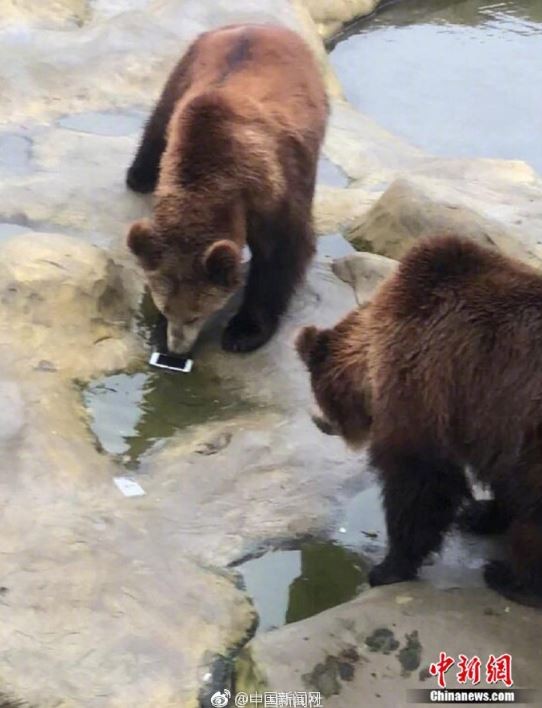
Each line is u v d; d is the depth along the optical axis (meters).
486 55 10.45
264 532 6.11
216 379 6.80
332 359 5.89
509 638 5.64
